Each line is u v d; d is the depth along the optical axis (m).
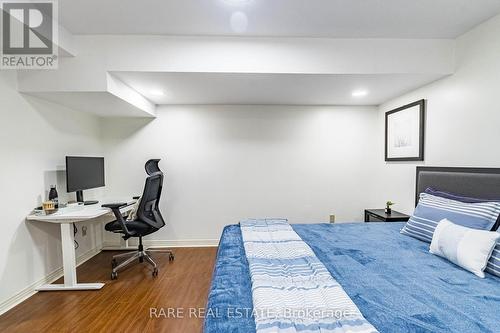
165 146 3.67
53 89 2.30
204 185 3.71
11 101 2.24
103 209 2.63
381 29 2.22
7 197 2.19
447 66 2.38
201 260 3.20
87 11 1.91
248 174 3.73
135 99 2.91
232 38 2.32
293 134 3.73
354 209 3.79
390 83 2.67
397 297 1.19
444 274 1.44
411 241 2.02
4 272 2.14
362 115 3.74
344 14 1.99
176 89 2.86
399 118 3.16
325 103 3.60
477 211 1.76
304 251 1.74
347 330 0.93
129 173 3.66
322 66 2.36
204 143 3.69
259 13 1.97
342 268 1.52
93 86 2.29
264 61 2.34
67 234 2.45
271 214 3.76
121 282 2.61
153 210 3.09
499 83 1.96
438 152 2.56
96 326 1.91
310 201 3.78
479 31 2.12
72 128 3.05
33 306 2.18
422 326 0.98
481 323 1.00
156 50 2.29
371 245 1.93
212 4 1.85
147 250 3.50
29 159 2.43
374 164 3.76
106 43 2.28
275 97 3.26
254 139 3.71
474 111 2.17
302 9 1.92
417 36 2.34
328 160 3.76
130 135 3.65
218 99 3.36
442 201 2.09
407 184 3.04
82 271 2.89
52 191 2.58
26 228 2.36
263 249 1.78
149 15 1.98
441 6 1.88
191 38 2.31
